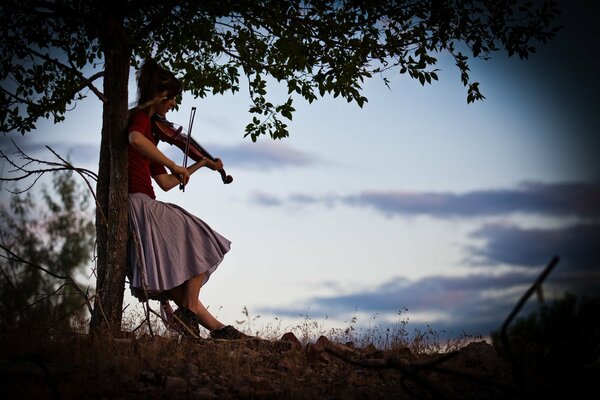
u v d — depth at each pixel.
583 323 4.32
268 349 5.68
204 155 6.27
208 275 5.95
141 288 5.69
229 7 6.45
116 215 5.79
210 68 8.07
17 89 7.31
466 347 5.87
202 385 4.65
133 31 7.14
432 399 4.35
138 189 5.91
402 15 6.91
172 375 4.79
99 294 5.75
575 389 4.22
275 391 4.57
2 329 5.22
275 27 6.79
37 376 4.49
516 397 4.49
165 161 5.77
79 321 5.85
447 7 6.68
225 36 7.52
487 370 5.32
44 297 5.70
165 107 6.10
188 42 6.93
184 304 5.78
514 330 4.46
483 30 6.90
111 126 5.86
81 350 5.16
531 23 6.75
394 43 6.85
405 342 5.97
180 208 5.97
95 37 6.84
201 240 5.86
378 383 4.98
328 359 5.45
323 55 6.89
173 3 6.24
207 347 5.45
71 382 4.44
